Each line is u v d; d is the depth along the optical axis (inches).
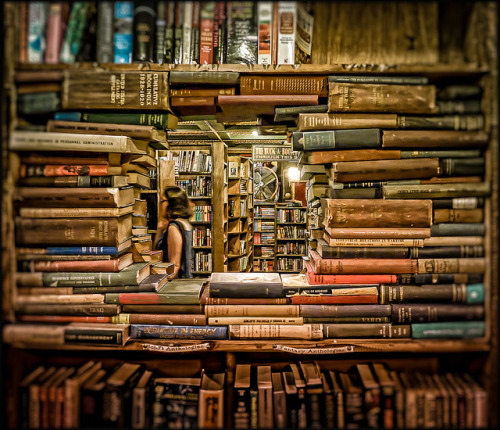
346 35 50.1
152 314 48.7
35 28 44.9
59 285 47.6
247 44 50.9
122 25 48.4
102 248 48.1
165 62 50.7
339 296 48.5
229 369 49.3
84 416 44.8
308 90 49.1
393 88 47.2
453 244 48.3
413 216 47.7
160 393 47.6
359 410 45.6
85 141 46.2
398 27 49.0
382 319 47.9
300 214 210.8
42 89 46.9
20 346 45.4
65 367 50.8
